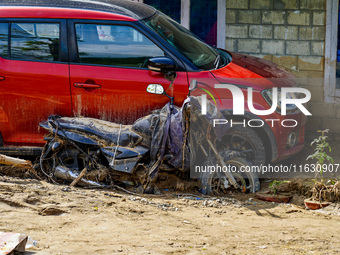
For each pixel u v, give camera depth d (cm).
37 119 693
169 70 668
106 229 506
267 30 973
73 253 422
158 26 719
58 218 530
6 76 687
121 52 693
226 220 575
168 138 659
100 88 685
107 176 675
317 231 543
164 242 472
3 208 541
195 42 740
